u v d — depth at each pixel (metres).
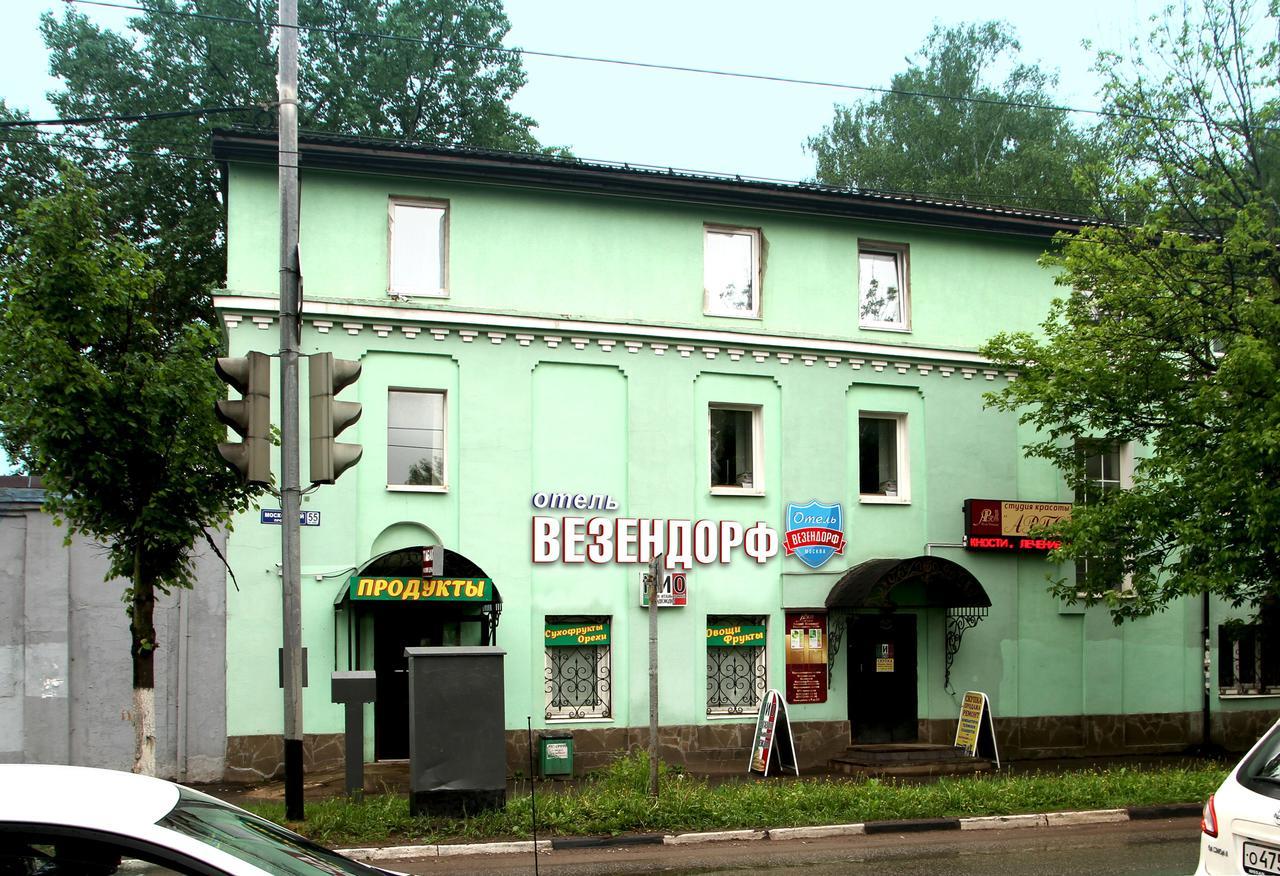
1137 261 16.61
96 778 4.10
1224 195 17.02
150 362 11.88
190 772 16.23
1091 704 21.12
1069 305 18.08
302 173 17.78
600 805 12.59
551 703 18.28
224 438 12.49
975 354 21.08
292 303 11.98
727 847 11.97
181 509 12.26
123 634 16.30
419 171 18.06
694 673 18.81
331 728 16.88
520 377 18.47
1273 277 16.28
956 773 18.20
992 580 20.78
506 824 11.98
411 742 12.14
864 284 20.94
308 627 16.94
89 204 12.09
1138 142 17.02
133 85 26.88
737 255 20.17
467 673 12.30
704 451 19.41
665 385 19.25
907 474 20.58
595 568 18.53
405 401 18.09
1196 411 15.96
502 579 18.02
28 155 25.64
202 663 16.45
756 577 19.42
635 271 19.31
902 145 37.97
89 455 11.59
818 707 19.45
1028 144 35.59
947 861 10.99
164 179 26.91
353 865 4.49
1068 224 21.66
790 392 19.97
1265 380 15.07
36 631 16.02
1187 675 21.88
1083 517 16.88
